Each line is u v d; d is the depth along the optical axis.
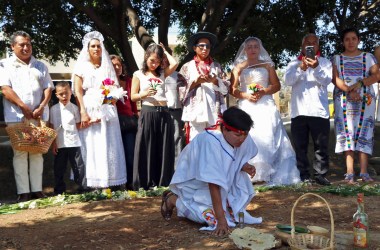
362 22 14.09
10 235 5.04
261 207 5.94
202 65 7.30
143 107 7.09
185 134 8.03
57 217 5.77
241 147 4.95
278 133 7.43
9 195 8.91
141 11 14.54
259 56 7.55
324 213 5.64
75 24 13.17
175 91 8.58
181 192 5.10
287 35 13.36
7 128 6.98
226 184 4.65
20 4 12.17
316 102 7.38
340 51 14.21
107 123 7.02
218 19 11.83
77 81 7.11
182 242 4.59
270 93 7.46
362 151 7.62
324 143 7.41
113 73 7.19
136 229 5.08
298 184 7.13
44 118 7.29
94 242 4.71
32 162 7.32
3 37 14.91
